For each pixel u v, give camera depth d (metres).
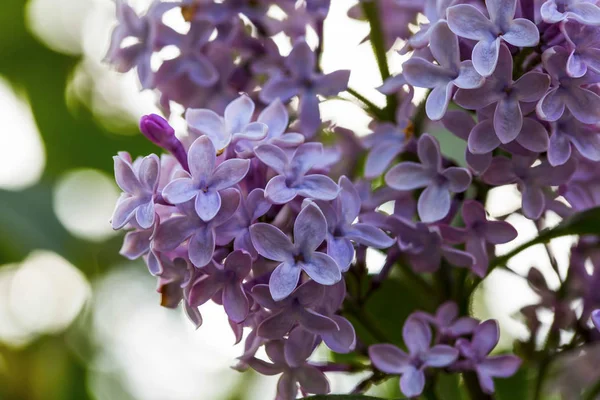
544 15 0.39
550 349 0.44
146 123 0.41
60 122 0.57
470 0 0.41
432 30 0.40
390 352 0.41
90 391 0.56
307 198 0.40
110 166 0.57
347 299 0.42
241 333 0.40
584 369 0.47
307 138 0.43
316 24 0.44
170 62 0.44
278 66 0.44
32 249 0.53
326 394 0.40
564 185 0.42
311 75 0.44
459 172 0.41
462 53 0.40
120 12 0.45
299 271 0.39
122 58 0.45
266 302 0.39
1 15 0.57
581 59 0.39
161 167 0.41
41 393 0.56
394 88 0.42
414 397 0.41
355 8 0.45
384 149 0.43
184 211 0.40
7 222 0.53
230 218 0.40
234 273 0.40
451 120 0.41
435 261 0.42
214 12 0.44
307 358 0.41
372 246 0.40
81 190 0.57
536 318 0.44
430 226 0.41
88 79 0.57
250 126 0.41
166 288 0.41
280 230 0.39
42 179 0.55
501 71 0.39
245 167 0.40
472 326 0.42
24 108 0.59
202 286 0.40
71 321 0.59
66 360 0.56
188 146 0.43
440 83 0.40
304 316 0.39
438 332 0.42
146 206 0.40
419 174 0.42
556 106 0.39
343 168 0.44
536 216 0.41
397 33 0.44
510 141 0.40
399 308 0.46
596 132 0.40
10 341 0.58
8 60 0.58
